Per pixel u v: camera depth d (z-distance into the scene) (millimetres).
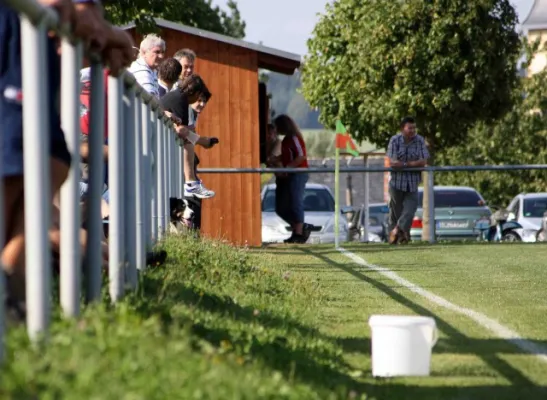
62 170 12258
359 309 20156
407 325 13695
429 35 74625
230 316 16453
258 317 17094
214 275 21797
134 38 49688
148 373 9234
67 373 8961
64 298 12188
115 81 15820
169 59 32219
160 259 21156
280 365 13258
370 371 14141
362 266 30734
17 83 11758
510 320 18609
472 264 31578
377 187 152625
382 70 76500
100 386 8734
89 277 13828
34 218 10633
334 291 23375
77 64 12570
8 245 12500
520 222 77312
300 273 27438
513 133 119875
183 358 9938
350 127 80312
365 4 78188
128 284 15758
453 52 74562
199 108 33219
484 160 121875
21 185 12359
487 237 77938
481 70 74500
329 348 15047
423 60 74938
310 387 11422
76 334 10148
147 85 30547
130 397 8562
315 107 83062
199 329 13883
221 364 10344
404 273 28281
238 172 47750
